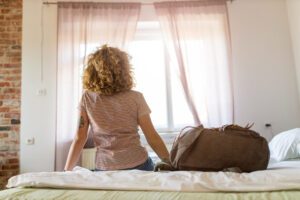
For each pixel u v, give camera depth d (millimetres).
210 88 3064
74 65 3070
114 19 3148
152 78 3404
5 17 3264
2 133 3111
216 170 1053
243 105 3141
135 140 1177
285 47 3205
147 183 858
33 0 3283
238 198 750
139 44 3451
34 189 865
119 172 968
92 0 3254
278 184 808
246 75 3180
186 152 1067
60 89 3053
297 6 3008
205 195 780
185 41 3121
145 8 3275
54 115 3133
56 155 2969
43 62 3209
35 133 3109
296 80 3152
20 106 3146
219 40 3133
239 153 1041
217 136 1081
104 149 1155
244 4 3266
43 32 3246
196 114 3010
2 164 3068
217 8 3158
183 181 848
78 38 3111
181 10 3162
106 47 1265
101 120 1155
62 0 3225
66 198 781
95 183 874
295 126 3098
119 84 1197
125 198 775
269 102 3143
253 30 3232
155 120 3346
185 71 3082
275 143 2201
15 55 3213
